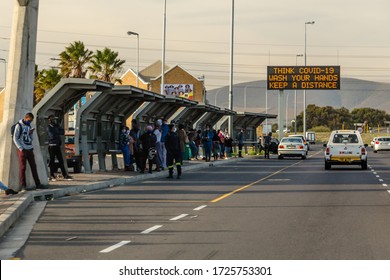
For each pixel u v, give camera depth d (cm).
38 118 4091
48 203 3064
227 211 2725
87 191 3700
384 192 3706
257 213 2658
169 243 1902
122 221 2405
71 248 1833
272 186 4125
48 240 1983
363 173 5681
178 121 7244
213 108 7712
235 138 10288
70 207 2888
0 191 3375
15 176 3428
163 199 3247
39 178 3581
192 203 3056
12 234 2120
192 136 7544
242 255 1703
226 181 4575
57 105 4231
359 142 6244
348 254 1717
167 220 2434
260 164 7544
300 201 3167
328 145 6238
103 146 5200
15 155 3441
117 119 5403
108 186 4041
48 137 4103
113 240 1964
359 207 2902
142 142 4959
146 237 2017
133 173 4938
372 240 1958
